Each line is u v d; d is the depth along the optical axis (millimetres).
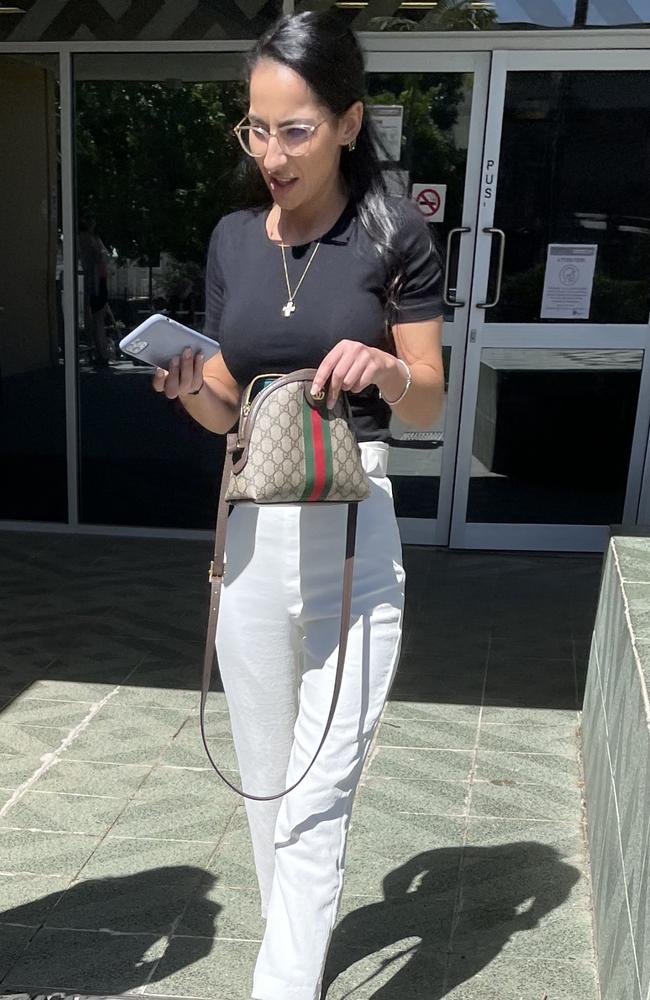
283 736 1960
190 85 5160
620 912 2061
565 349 5227
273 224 1889
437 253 1834
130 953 2383
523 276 5152
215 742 3443
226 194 5270
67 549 5508
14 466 5762
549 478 5414
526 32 4875
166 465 5652
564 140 4996
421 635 4418
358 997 2240
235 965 2346
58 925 2479
